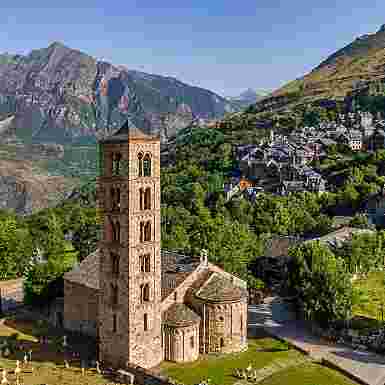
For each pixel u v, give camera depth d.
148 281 86.00
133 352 84.44
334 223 190.38
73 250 189.12
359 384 82.75
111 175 85.38
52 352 95.38
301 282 106.31
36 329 109.50
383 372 86.00
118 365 86.31
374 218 193.75
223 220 172.62
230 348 93.38
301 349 96.06
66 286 109.44
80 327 106.75
